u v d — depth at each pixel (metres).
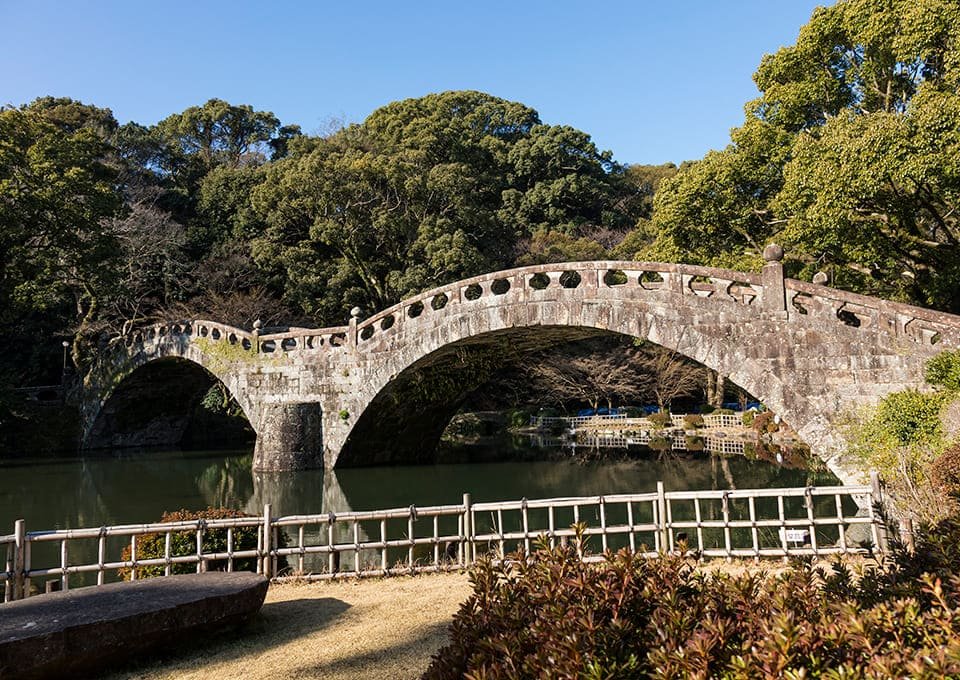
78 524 16.11
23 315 35.28
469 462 26.72
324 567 10.38
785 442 28.83
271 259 35.47
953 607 3.44
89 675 5.62
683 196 19.64
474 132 49.78
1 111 26.28
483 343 20.86
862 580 4.14
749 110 19.72
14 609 5.99
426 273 32.66
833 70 18.20
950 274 16.02
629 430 36.41
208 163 48.56
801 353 14.09
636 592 3.72
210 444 37.62
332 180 33.47
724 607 3.54
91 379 34.03
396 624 6.86
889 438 12.45
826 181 14.51
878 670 2.67
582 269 17.17
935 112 12.88
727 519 9.05
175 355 28.95
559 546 4.23
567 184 46.19
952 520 4.64
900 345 13.16
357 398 23.00
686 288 15.59
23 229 26.41
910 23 14.45
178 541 9.60
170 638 6.07
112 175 31.88
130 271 32.94
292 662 5.89
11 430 31.66
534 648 3.40
